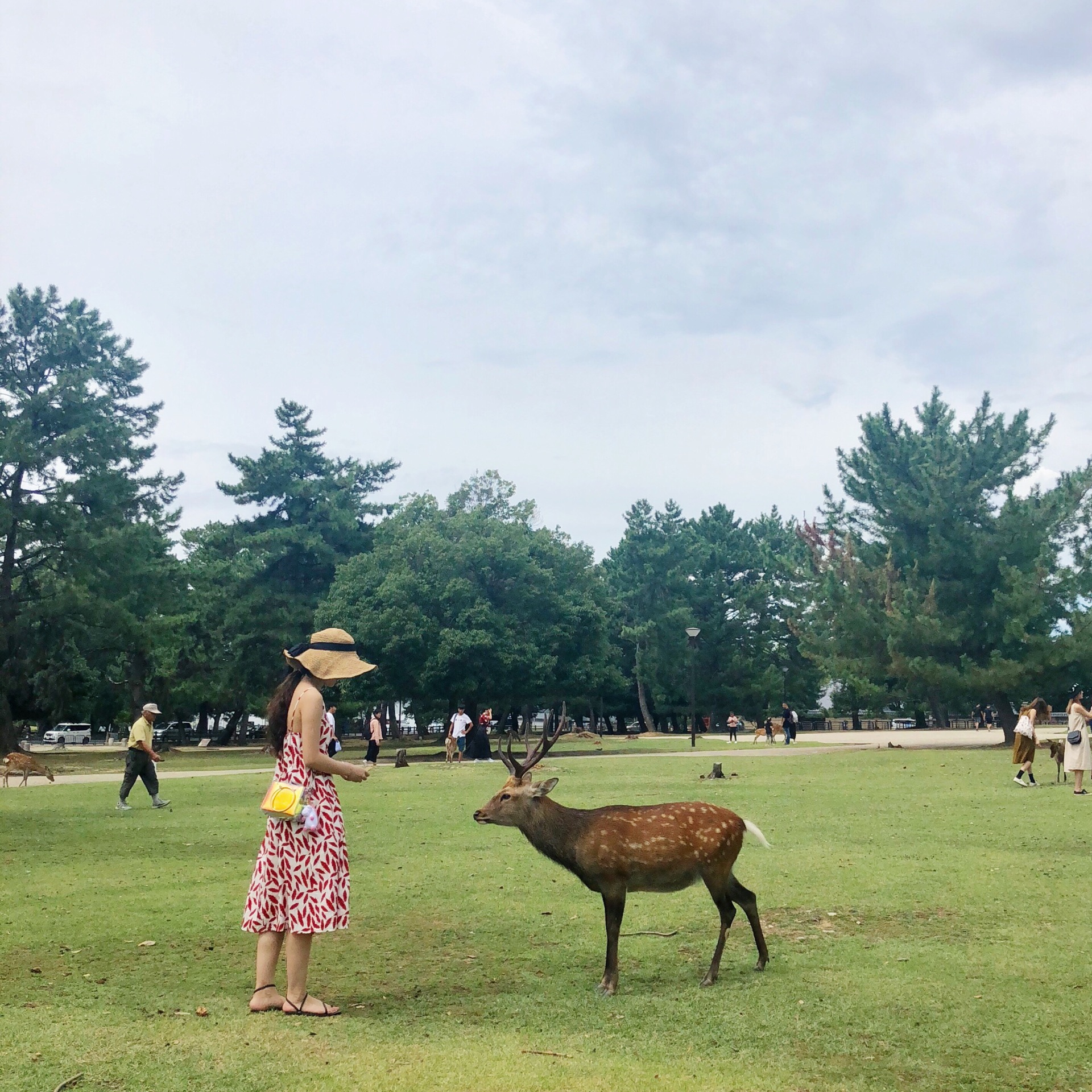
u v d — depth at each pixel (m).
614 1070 5.20
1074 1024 6.04
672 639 70.69
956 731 63.88
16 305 44.44
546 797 7.15
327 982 7.04
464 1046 5.59
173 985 6.91
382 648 46.59
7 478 42.00
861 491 44.56
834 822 15.37
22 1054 5.41
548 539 51.41
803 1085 5.06
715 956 7.06
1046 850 12.45
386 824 16.05
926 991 6.70
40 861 12.42
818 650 45.03
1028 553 39.34
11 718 44.22
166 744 64.62
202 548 63.09
